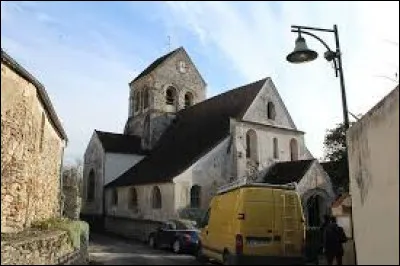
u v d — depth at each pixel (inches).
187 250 895.7
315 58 548.4
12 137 580.4
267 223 580.1
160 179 1235.2
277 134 1347.2
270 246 573.9
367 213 454.6
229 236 597.3
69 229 684.1
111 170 1625.2
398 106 373.4
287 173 1192.2
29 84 625.0
